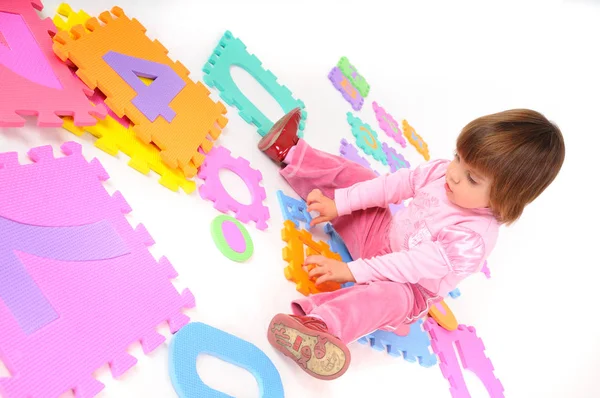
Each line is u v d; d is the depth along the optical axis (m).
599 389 1.71
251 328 0.94
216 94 1.30
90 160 0.91
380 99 2.04
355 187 1.23
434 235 1.09
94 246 0.79
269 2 1.77
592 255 2.24
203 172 1.09
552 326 1.80
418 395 1.19
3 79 0.84
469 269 1.04
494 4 2.98
